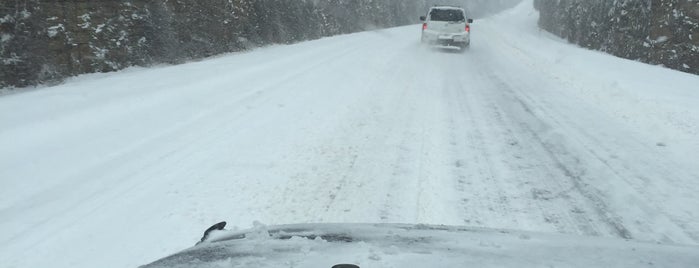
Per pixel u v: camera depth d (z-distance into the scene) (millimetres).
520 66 13648
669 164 5207
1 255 3398
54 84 10281
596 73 11781
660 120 7078
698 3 17609
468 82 10914
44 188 4578
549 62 14297
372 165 5195
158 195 4391
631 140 6164
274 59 13461
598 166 5191
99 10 11703
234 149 5699
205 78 9953
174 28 14070
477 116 7562
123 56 12188
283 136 6223
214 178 4789
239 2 17562
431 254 1771
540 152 5727
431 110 7891
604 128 6797
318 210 4062
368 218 3902
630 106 8070
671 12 18688
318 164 5199
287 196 4355
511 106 8336
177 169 5051
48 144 5730
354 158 5418
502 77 11695
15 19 10047
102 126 6508
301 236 2182
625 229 3725
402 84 10180
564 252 1841
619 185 4625
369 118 7211
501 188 4590
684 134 6348
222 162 5254
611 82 10273
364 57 14320
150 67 12711
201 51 14914
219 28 16109
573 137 6355
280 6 21531
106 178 4820
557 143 6090
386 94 9031
